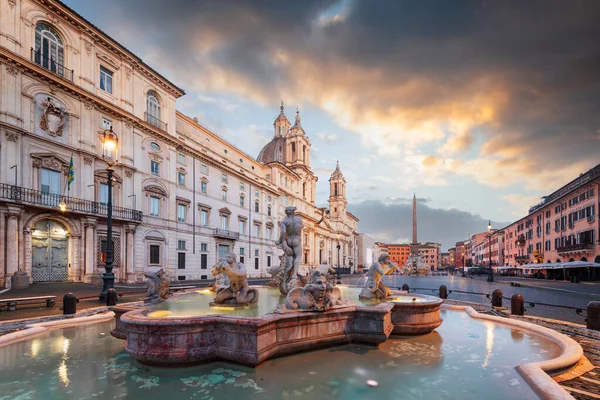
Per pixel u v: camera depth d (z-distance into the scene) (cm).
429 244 18262
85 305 1348
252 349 519
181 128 3950
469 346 682
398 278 4875
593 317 884
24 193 2255
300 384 470
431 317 783
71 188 2555
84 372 518
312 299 632
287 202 6500
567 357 562
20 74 2278
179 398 424
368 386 467
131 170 3067
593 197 4069
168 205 3497
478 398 431
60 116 2494
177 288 1461
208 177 4206
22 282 2059
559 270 4797
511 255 7912
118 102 3006
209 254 4131
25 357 597
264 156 8700
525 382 479
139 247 3108
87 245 2588
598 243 3947
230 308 705
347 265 10625
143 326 526
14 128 2203
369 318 659
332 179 10550
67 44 2612
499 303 1322
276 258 5897
